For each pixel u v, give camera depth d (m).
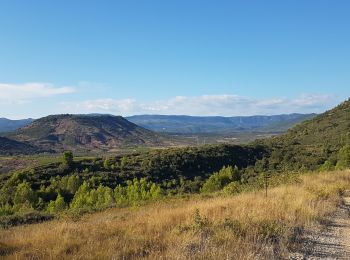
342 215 15.02
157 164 88.94
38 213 24.78
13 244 9.53
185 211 14.05
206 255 8.02
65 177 77.56
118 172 86.50
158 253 8.20
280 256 8.93
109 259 7.75
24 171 88.50
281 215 13.15
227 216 12.23
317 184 23.27
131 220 13.23
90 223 13.38
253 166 81.44
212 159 91.31
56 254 8.06
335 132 99.06
